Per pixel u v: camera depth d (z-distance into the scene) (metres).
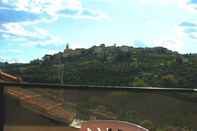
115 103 3.72
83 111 3.59
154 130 3.85
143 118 3.77
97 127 2.20
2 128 3.48
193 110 3.90
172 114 3.84
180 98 3.89
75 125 3.38
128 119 3.73
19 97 3.53
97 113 3.56
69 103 3.63
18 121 3.52
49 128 3.56
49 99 3.63
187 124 3.98
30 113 3.53
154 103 3.84
